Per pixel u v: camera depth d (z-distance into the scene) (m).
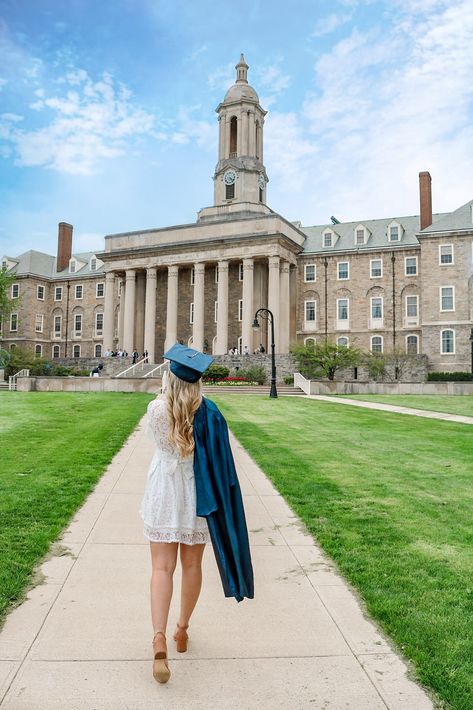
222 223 67.38
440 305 58.91
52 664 4.51
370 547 7.30
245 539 4.63
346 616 5.46
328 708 4.00
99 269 85.69
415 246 64.56
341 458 14.09
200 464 4.58
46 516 8.53
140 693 4.14
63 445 15.38
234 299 69.19
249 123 74.44
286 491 10.40
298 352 54.28
